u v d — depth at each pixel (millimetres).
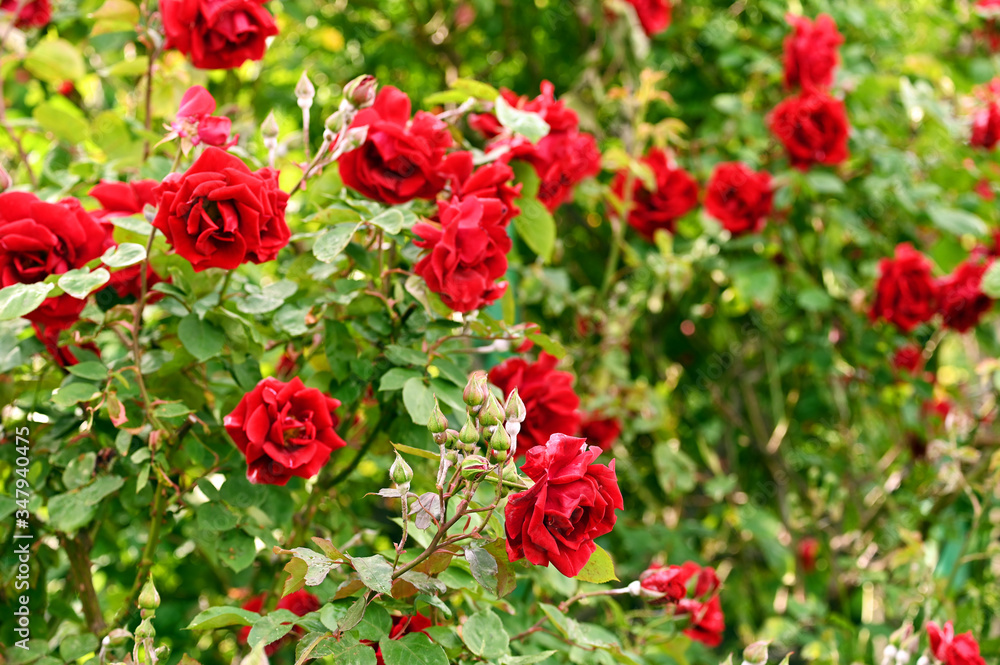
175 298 1662
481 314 1677
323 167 1681
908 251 2105
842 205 2215
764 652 1603
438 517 1536
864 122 2234
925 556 2039
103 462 1705
